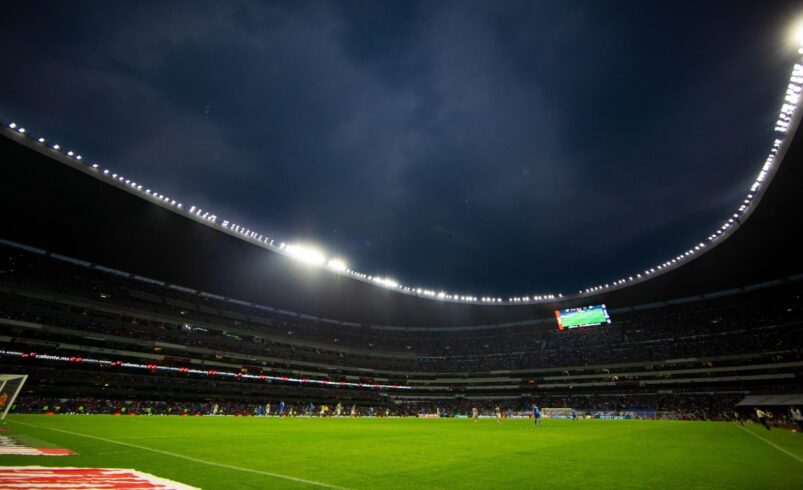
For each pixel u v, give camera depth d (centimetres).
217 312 6656
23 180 3569
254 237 4953
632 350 6650
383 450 1432
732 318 6238
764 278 5831
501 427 3142
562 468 1045
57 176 3541
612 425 3516
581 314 7144
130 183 3766
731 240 4456
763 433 2409
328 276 6066
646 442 1819
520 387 7112
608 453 1389
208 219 4444
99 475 772
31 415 2956
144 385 4925
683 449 1523
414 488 785
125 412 4166
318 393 6519
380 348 8125
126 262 5491
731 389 5509
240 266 5669
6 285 4544
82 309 5019
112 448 1238
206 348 5719
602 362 6662
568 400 6450
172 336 5566
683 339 6425
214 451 1277
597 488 791
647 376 6194
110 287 5550
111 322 5144
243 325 6744
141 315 5509
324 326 8062
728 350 5753
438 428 2917
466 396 7281
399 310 7719
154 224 4434
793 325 5541
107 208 4075
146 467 918
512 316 8062
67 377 4447
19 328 4319
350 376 7156
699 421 4497
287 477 868
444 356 8175
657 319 7050
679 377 5938
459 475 933
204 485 749
